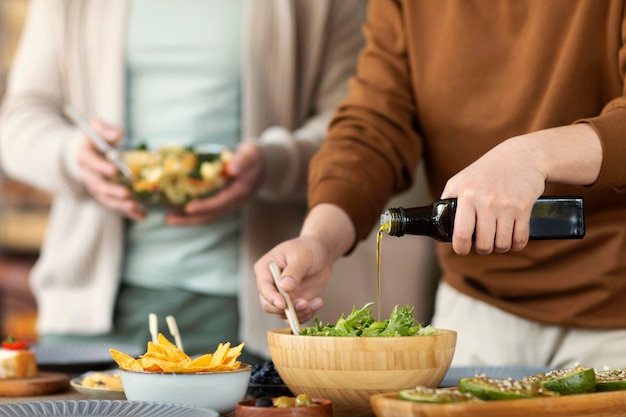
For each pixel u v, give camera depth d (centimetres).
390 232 118
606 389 104
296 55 288
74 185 273
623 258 159
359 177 160
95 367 169
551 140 122
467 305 180
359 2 305
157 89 275
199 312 272
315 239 147
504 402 92
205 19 273
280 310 133
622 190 130
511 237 116
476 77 167
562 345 168
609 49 154
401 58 179
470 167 118
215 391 114
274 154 262
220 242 275
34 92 285
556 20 157
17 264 375
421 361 108
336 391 109
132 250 278
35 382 142
